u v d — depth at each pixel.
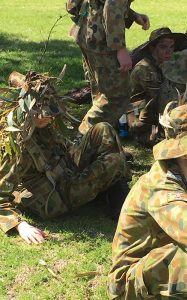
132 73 5.44
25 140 3.77
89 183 3.99
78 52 9.64
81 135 4.88
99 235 3.90
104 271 3.51
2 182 3.88
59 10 16.34
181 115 2.54
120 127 5.67
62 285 3.37
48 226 3.99
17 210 3.98
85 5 4.77
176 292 2.56
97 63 4.80
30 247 3.74
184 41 5.57
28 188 4.05
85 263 3.59
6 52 9.40
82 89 6.57
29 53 9.36
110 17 4.51
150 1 18.67
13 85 3.99
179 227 2.44
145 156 5.32
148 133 5.47
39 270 3.52
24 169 3.91
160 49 5.32
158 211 2.52
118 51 4.64
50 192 4.02
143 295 2.68
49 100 3.77
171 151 2.51
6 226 3.85
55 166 4.04
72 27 4.97
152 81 5.29
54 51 9.64
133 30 12.73
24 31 12.37
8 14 15.30
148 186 2.65
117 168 3.97
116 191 4.11
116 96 4.86
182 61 5.21
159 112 5.23
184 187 2.54
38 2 18.34
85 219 4.11
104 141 4.10
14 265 3.56
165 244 2.70
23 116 3.75
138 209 2.70
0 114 3.86
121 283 2.79
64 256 3.65
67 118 4.00
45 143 4.00
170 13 16.09
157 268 2.60
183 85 5.13
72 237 3.86
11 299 3.27
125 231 2.77
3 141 3.82
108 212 4.16
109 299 3.15
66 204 4.05
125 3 4.55
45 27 13.08
